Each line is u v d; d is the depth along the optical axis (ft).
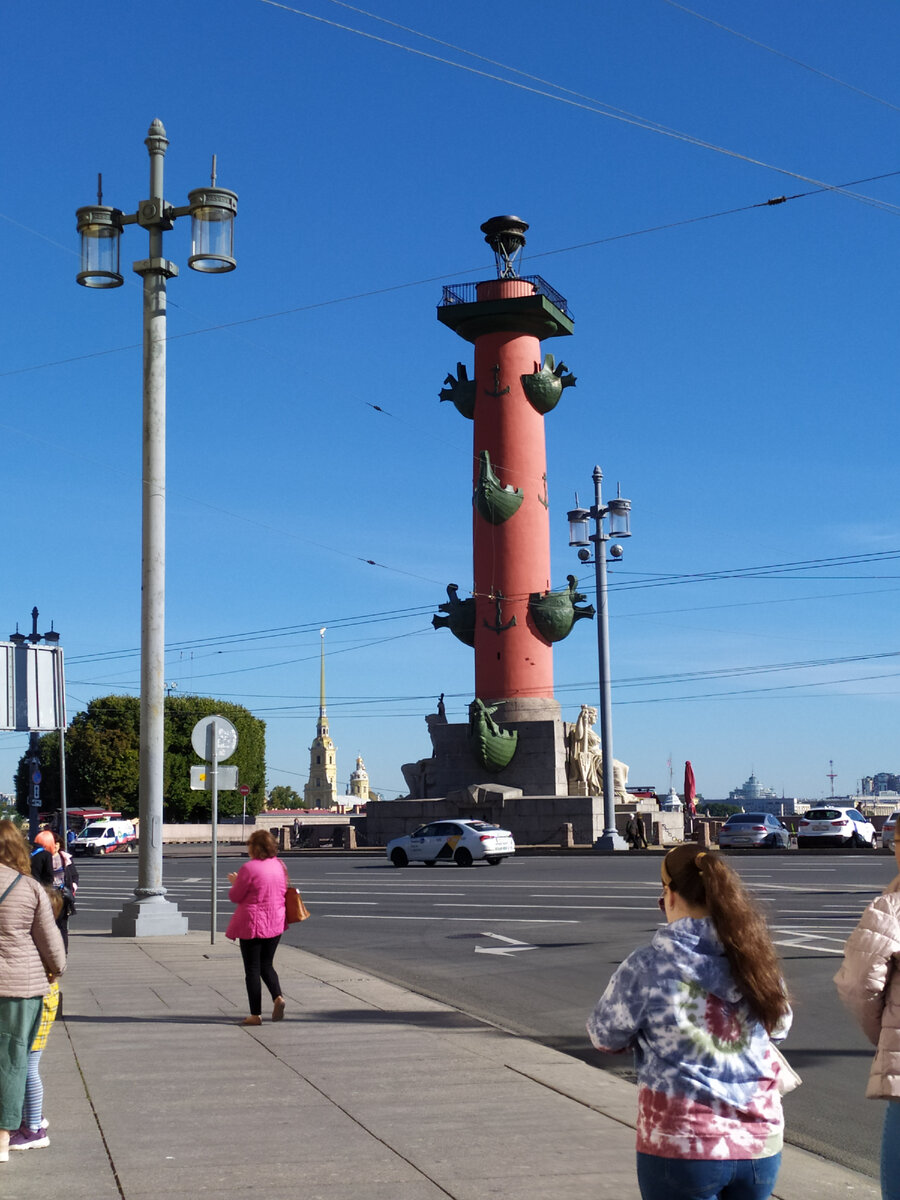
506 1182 21.24
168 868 147.74
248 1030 37.06
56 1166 22.17
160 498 67.10
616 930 65.36
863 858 130.11
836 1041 36.11
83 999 43.34
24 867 22.89
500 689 189.26
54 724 57.41
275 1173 21.68
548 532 195.11
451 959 56.44
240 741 315.78
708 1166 12.96
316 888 100.73
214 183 65.67
